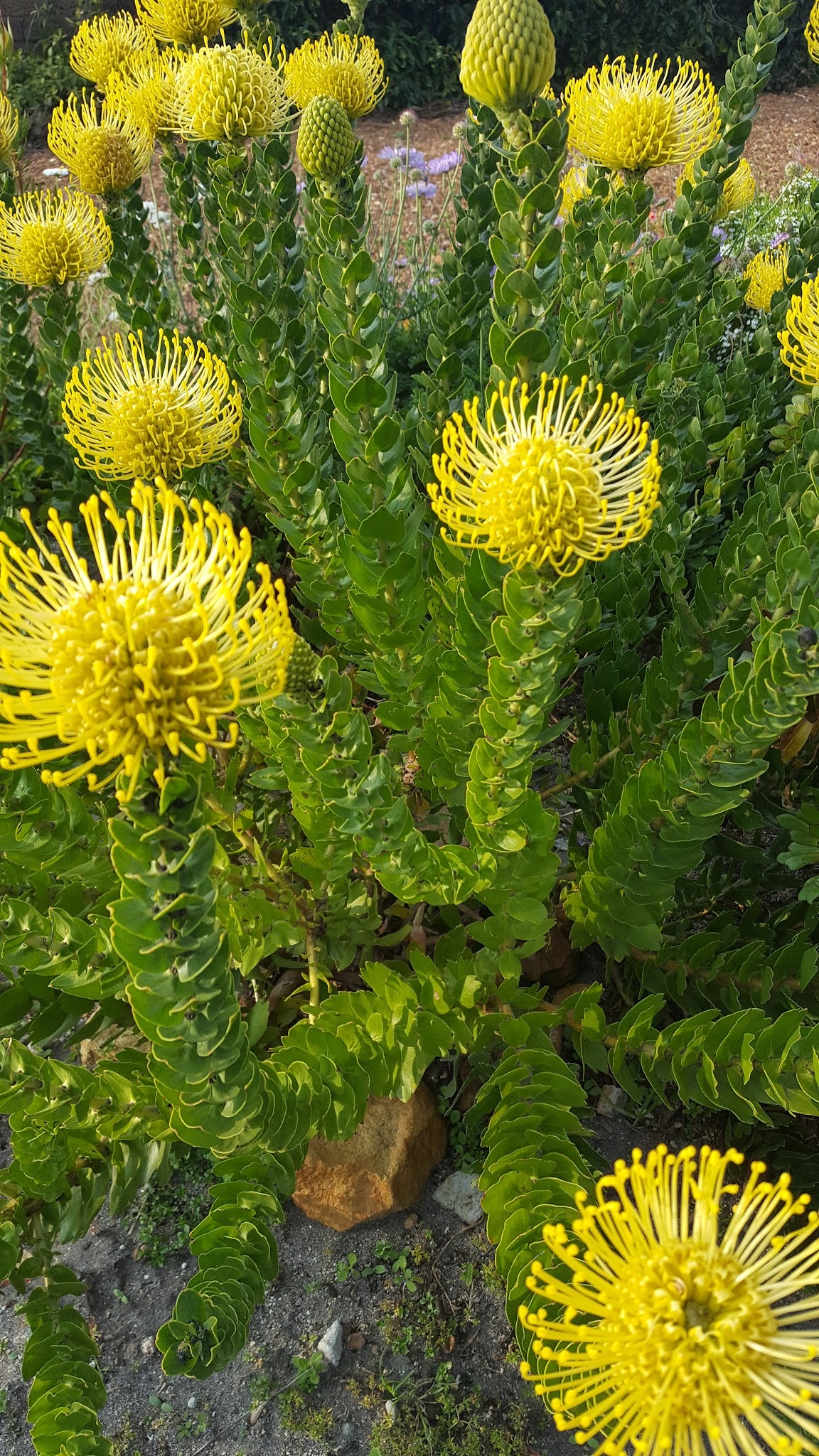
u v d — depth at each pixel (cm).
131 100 81
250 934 51
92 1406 39
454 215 159
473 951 60
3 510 80
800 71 264
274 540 80
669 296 59
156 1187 56
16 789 41
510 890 45
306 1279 53
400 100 241
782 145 223
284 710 39
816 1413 23
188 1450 48
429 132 227
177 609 27
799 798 58
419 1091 56
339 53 77
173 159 84
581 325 59
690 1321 25
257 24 81
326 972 54
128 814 27
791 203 130
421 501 57
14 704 24
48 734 25
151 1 79
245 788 60
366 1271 53
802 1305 25
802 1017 40
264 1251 39
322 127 61
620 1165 26
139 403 50
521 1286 36
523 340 38
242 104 62
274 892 54
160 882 27
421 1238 54
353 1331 51
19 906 43
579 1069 59
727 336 97
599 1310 26
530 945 48
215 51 62
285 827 66
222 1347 35
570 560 35
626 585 59
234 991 31
